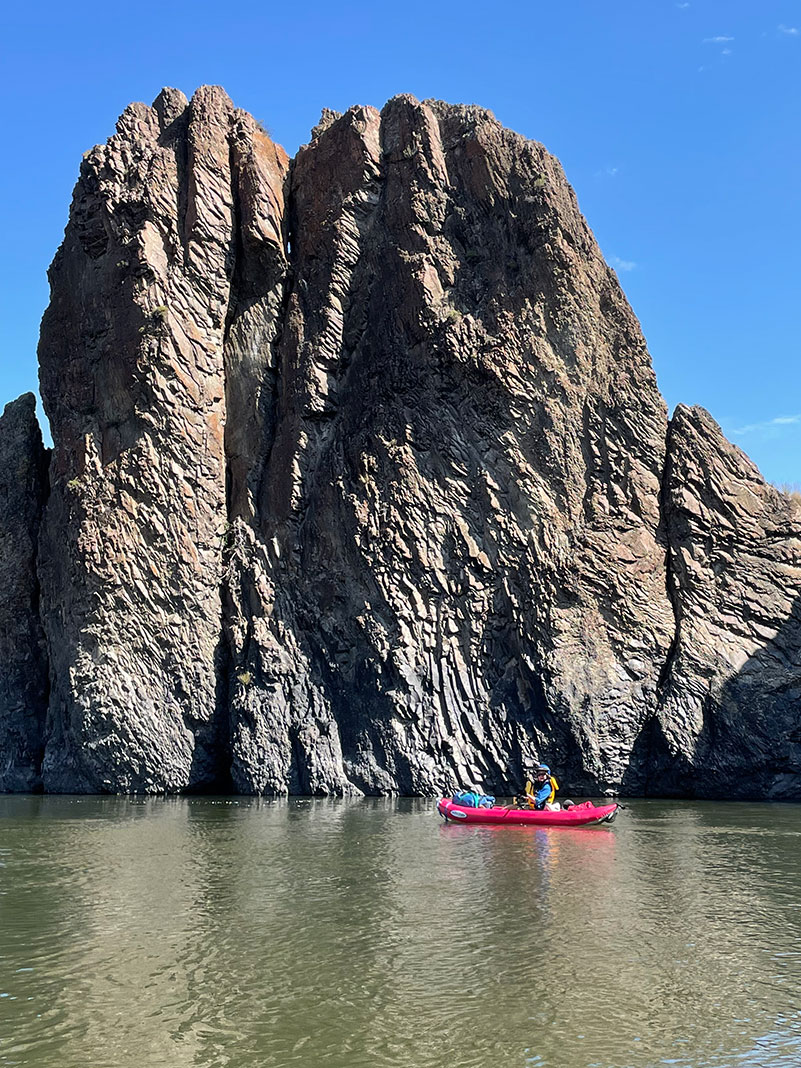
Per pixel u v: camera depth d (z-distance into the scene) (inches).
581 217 1888.5
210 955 606.9
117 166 1984.5
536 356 1812.3
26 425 2170.3
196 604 1835.6
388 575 1777.8
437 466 1823.3
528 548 1745.8
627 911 729.6
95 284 1972.2
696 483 1793.8
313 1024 488.7
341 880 850.1
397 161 1974.7
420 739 1700.3
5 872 890.7
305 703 1764.3
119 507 1856.5
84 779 1802.4
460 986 545.6
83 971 574.9
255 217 1969.7
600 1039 470.9
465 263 1920.5
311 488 1875.0
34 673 2021.4
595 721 1670.8
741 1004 519.5
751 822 1289.4
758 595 1734.7
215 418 1940.2
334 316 1940.2
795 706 1662.2
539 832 1182.3
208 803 1573.6
